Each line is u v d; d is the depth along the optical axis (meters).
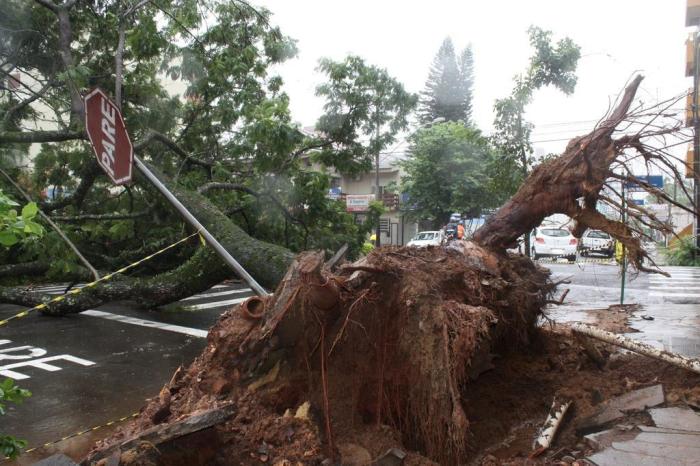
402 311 3.48
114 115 4.84
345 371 3.68
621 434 3.42
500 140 10.47
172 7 10.97
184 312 10.07
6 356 6.96
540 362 5.04
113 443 2.96
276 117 9.76
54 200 10.62
